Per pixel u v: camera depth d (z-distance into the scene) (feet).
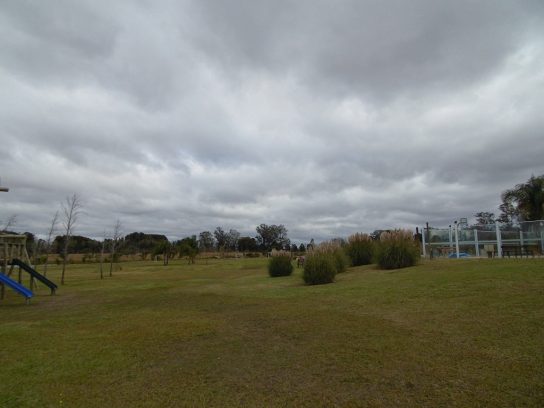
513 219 129.90
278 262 64.90
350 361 17.06
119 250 167.53
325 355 18.10
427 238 74.08
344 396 13.78
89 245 206.18
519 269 34.01
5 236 53.57
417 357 16.85
